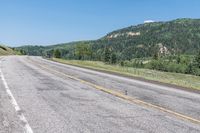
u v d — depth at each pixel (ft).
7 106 30.53
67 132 21.03
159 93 44.98
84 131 21.39
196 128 23.02
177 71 452.35
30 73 76.38
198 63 424.46
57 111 28.40
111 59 504.84
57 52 393.09
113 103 33.88
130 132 21.38
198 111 30.48
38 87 47.37
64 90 44.45
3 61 148.05
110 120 25.08
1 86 47.85
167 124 24.13
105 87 50.14
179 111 30.12
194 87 58.34
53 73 79.20
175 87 56.13
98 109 29.94
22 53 615.16
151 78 77.15
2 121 23.99
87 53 487.61
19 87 46.78
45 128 21.99
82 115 26.86
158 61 512.22
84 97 37.86
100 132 21.21
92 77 71.31
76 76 71.97
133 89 49.01
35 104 31.86
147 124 23.93
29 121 24.09
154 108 31.37
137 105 32.96
